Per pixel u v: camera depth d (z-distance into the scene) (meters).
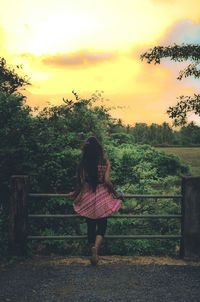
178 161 10.00
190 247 6.49
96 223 6.25
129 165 8.06
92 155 6.13
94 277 5.58
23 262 6.18
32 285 5.28
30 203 7.23
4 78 8.59
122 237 6.52
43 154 7.37
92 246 6.24
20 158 7.12
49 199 7.28
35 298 4.88
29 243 6.82
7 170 7.08
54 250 7.11
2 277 5.54
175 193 8.15
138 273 5.75
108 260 6.34
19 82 8.55
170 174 9.79
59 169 7.36
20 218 6.37
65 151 7.53
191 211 6.48
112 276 5.62
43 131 7.61
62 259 6.37
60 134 8.09
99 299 4.86
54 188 7.40
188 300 4.85
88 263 6.18
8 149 6.94
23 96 7.55
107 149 8.23
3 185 7.03
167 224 7.65
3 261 6.18
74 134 8.18
